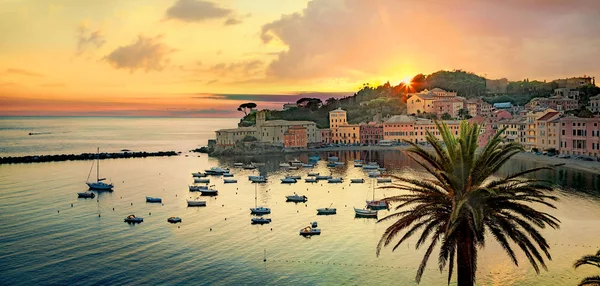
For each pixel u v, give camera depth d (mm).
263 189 193500
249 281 90500
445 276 89000
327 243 112812
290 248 109625
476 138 38625
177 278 92250
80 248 110688
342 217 140000
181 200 169375
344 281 89312
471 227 35969
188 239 118000
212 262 100938
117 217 142000
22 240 117188
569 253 98562
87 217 141875
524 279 84938
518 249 98750
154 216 143375
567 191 165875
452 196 39562
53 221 136625
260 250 108625
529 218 39406
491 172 39594
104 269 97062
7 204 160750
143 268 97625
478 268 89750
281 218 139750
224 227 129750
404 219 40719
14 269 97062
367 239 114875
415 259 98188
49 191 186750
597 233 112750
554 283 83250
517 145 39625
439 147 40281
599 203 146000
